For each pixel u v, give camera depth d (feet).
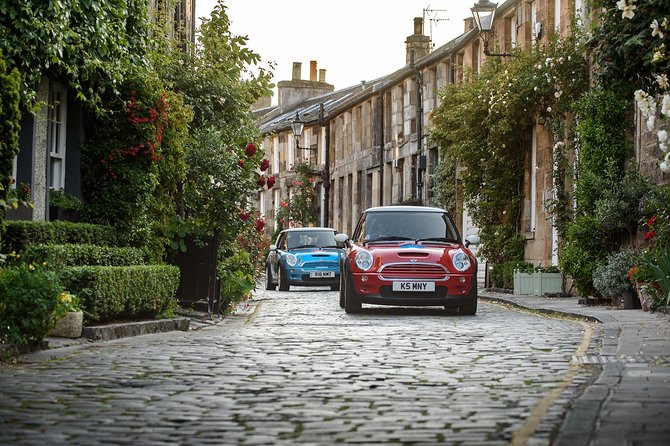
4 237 45.47
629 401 25.31
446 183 124.77
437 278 64.49
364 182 181.06
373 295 65.16
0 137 41.73
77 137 57.52
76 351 39.34
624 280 65.67
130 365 34.81
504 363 35.45
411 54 149.59
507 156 100.99
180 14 103.71
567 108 86.74
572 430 21.34
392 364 35.32
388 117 169.27
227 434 22.11
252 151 69.67
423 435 21.79
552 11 98.22
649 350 38.50
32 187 52.11
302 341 44.62
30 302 37.73
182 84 78.13
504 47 114.73
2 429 22.65
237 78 81.82
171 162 62.64
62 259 45.73
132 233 58.18
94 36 54.29
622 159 74.69
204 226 66.54
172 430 22.59
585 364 34.76
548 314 65.98
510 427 22.62
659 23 51.85
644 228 68.54
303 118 216.74
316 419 23.94
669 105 41.52
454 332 49.70
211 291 63.46
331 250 115.14
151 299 51.62
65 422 23.58
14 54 48.03
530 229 100.78
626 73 55.01
